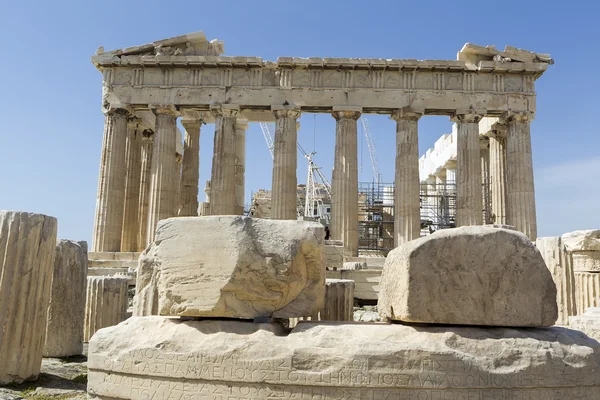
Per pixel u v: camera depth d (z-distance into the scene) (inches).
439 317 229.0
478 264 232.7
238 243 247.8
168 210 1227.9
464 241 233.5
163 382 238.7
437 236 234.5
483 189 1481.3
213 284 246.5
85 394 330.6
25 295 351.9
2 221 349.4
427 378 217.9
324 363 223.5
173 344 241.3
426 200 1887.3
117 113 1251.8
